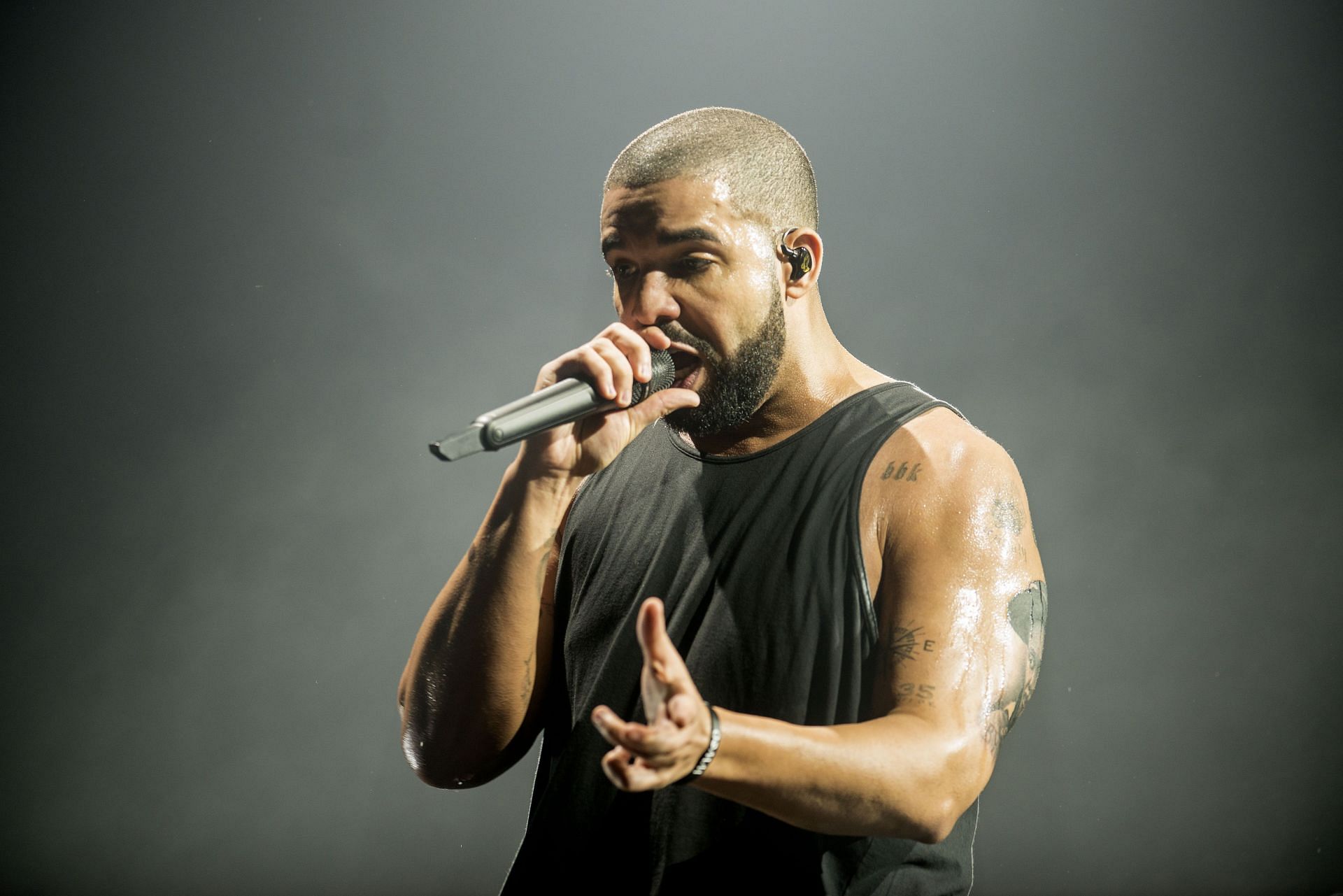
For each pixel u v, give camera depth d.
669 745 2.68
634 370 3.60
